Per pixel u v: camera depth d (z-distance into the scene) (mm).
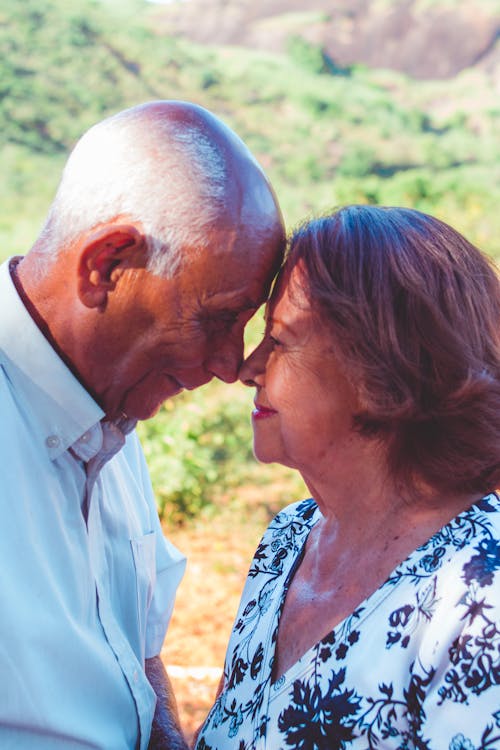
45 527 1798
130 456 2248
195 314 1744
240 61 32219
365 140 29062
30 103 25641
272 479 8734
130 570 2094
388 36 35281
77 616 1825
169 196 1678
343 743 1461
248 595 1888
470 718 1344
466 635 1378
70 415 1809
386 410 1530
